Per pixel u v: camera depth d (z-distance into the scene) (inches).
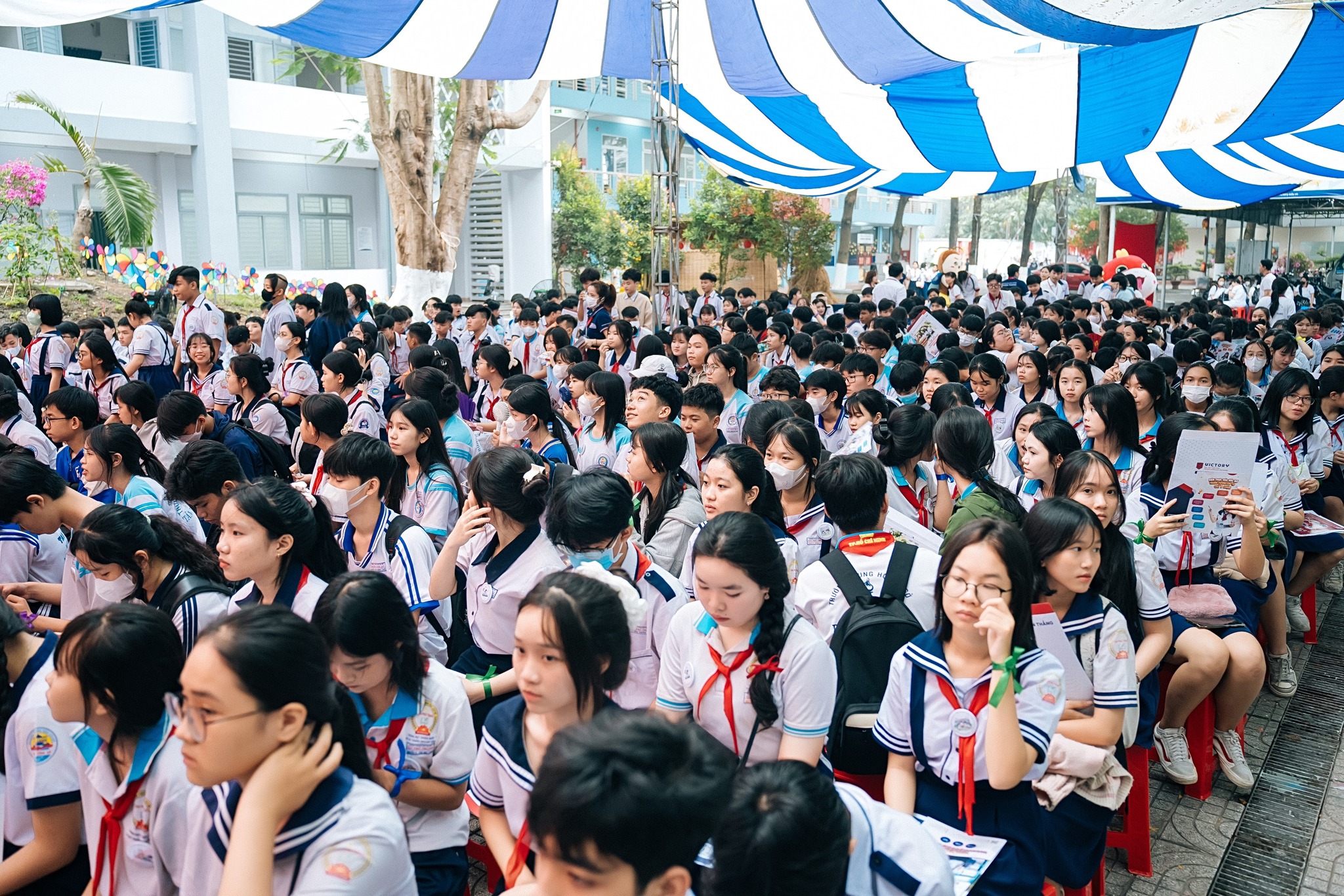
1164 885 133.5
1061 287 745.6
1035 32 230.2
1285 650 189.3
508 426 196.2
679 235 364.2
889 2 265.4
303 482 191.5
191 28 665.0
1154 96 275.0
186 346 320.8
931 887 74.7
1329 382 223.0
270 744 68.5
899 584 122.0
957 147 352.8
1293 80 252.8
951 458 153.5
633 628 90.0
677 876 52.6
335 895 68.1
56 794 91.6
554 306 471.2
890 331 371.9
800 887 59.9
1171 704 153.4
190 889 77.2
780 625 95.4
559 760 52.7
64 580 136.3
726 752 62.1
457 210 530.3
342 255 831.7
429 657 99.8
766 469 147.6
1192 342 282.4
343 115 758.5
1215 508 146.1
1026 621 94.4
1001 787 90.6
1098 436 186.1
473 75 346.3
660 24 322.7
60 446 216.4
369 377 309.3
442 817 101.9
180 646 83.4
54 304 327.9
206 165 682.2
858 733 113.3
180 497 147.9
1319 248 1051.3
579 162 951.0
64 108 621.6
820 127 386.3
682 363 337.4
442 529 170.9
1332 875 135.1
